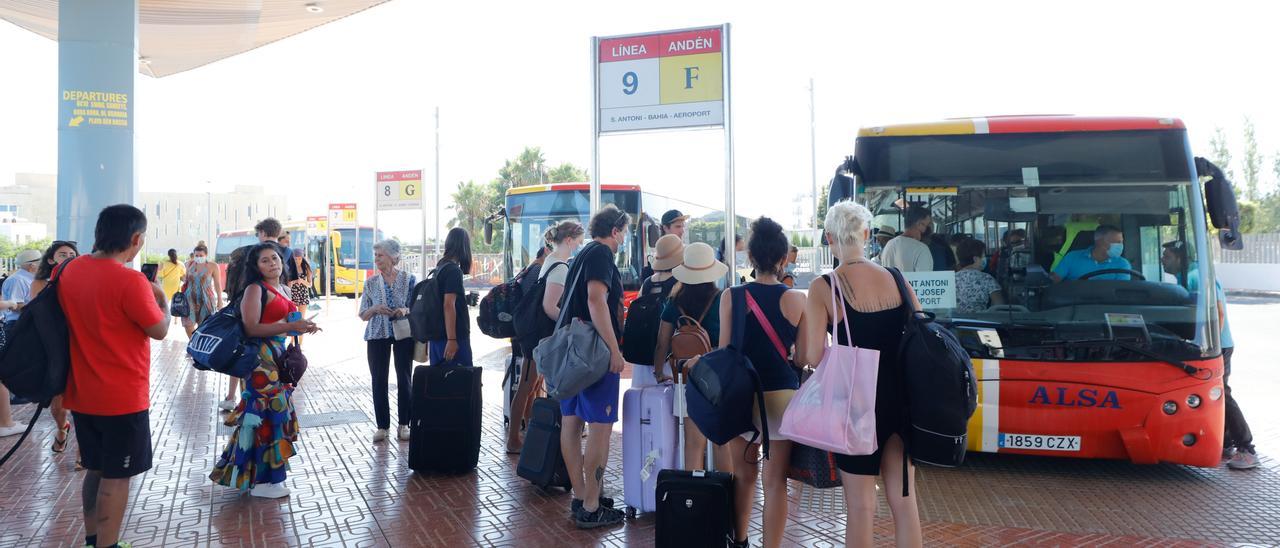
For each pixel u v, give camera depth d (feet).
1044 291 20.10
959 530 16.19
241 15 47.37
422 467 19.60
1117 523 16.65
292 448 18.16
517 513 16.88
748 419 12.48
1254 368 40.50
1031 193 20.79
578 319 15.60
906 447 11.08
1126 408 18.78
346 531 15.88
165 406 28.96
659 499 13.34
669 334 15.80
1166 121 20.75
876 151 21.77
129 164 34.47
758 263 13.17
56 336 13.01
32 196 317.83
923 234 21.22
